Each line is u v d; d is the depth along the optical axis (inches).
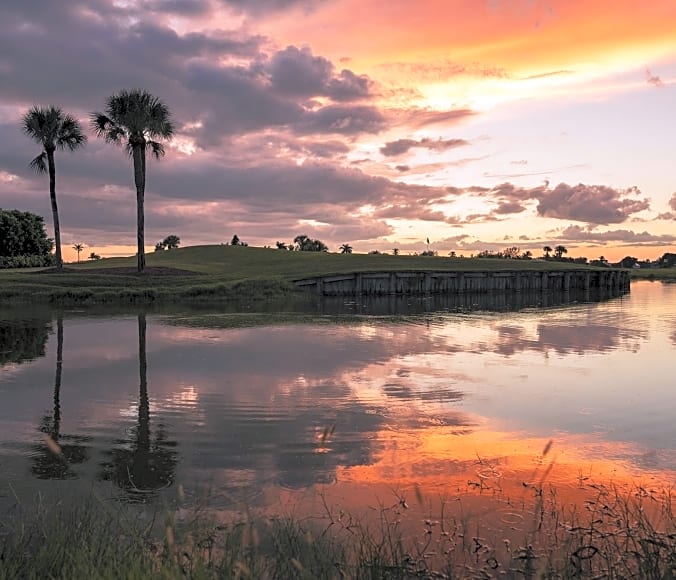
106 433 318.0
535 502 227.0
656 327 852.0
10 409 368.5
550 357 581.9
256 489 239.1
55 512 211.0
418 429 330.0
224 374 481.7
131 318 917.2
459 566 174.1
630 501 228.8
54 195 1718.8
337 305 1232.8
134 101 1600.6
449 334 753.6
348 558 175.3
